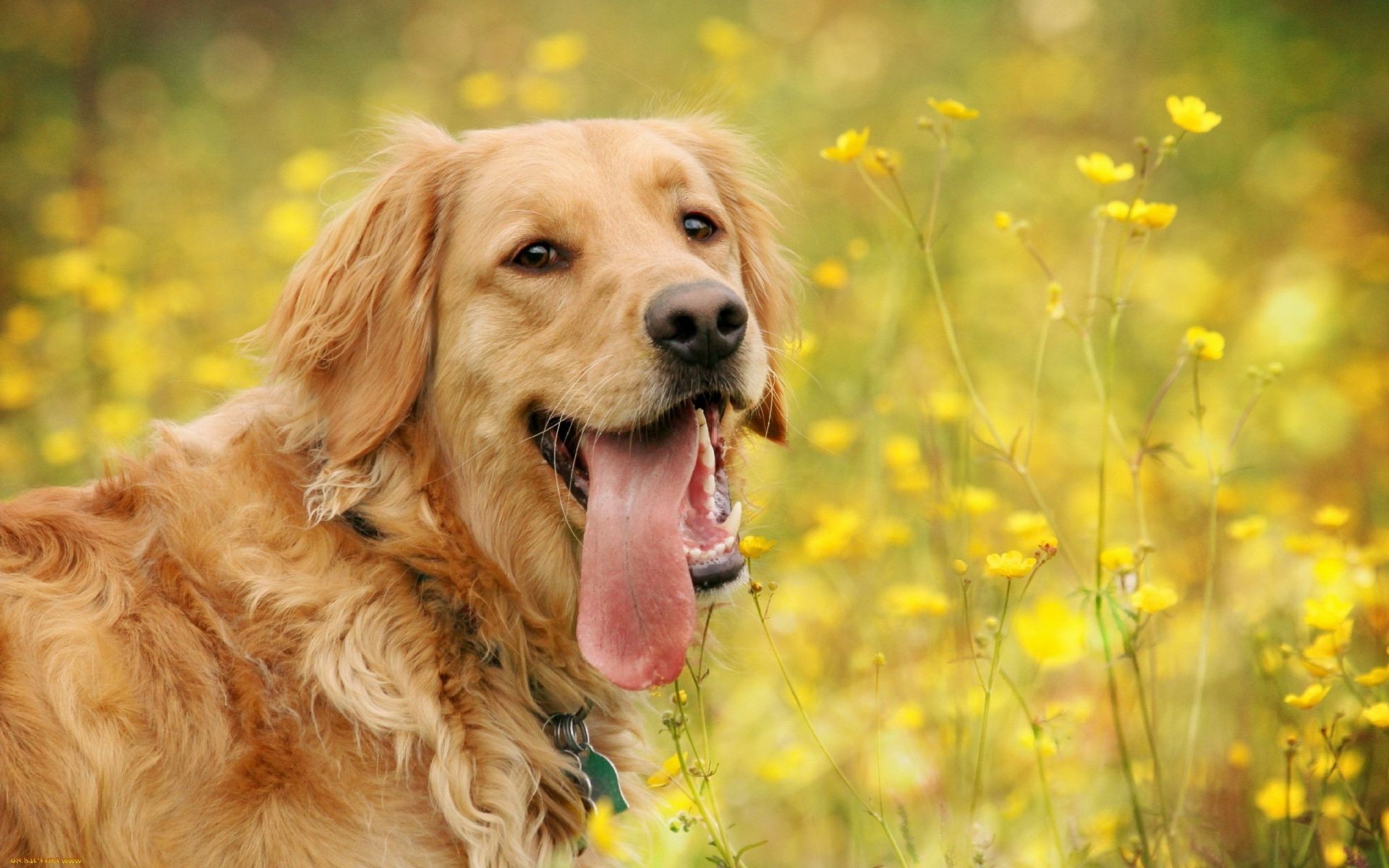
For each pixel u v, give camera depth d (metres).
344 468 4.36
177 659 3.91
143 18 15.79
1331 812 4.36
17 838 3.72
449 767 4.10
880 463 6.20
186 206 10.97
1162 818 4.38
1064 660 4.25
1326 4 14.14
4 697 3.78
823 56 12.60
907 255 7.49
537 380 4.39
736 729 5.89
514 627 4.42
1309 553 5.39
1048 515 4.70
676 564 4.15
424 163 4.69
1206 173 11.98
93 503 4.29
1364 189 11.92
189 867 3.76
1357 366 8.99
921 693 5.47
